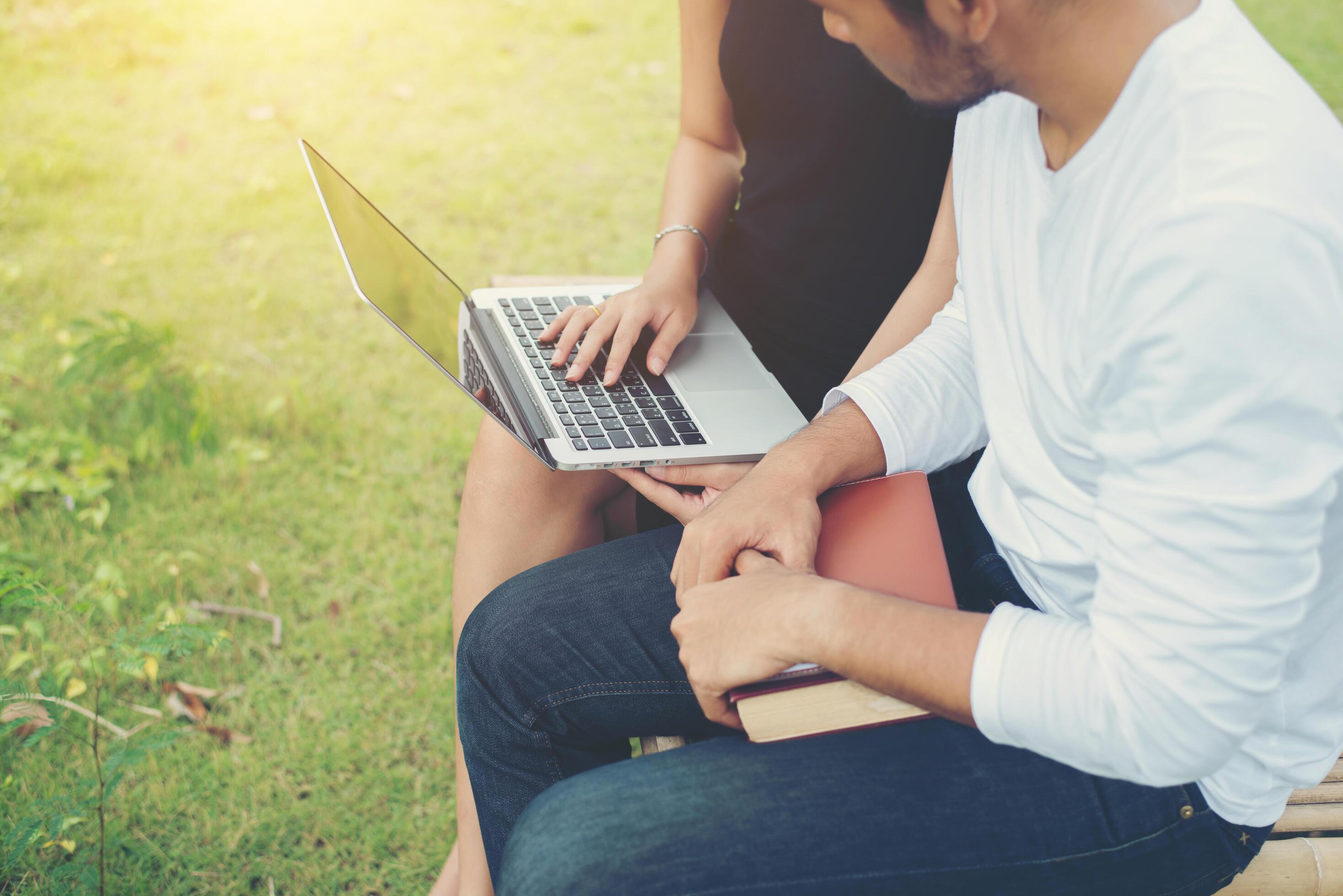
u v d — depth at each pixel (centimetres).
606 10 509
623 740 136
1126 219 81
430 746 187
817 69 145
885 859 96
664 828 96
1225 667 77
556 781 126
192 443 244
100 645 195
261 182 352
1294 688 94
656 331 154
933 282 139
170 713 187
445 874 146
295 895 162
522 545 149
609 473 150
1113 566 82
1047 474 101
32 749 175
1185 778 83
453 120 406
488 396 130
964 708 89
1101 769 85
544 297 169
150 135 380
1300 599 76
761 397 146
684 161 175
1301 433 73
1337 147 77
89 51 432
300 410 257
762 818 97
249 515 230
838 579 109
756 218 161
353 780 180
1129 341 77
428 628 208
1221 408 73
